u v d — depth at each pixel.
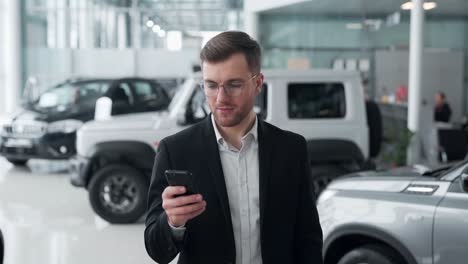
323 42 12.29
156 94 10.95
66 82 10.91
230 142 1.97
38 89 14.65
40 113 10.30
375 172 3.82
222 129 1.96
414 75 8.20
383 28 12.26
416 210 3.17
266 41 12.20
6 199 8.20
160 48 18.61
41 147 10.06
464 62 12.57
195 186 1.90
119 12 18.58
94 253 5.62
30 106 10.81
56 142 10.07
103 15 18.58
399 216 3.24
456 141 7.96
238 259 1.93
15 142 10.22
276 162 1.97
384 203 3.35
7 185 9.30
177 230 1.77
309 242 2.04
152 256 1.88
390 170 3.89
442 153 7.98
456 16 12.32
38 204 7.87
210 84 1.83
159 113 7.33
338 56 12.33
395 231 3.23
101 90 10.60
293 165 2.00
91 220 6.94
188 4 18.45
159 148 1.99
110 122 6.72
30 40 18.08
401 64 12.28
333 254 3.68
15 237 6.20
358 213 3.46
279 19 12.20
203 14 18.47
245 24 12.16
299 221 2.05
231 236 1.89
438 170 3.54
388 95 12.25
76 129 10.09
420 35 8.15
